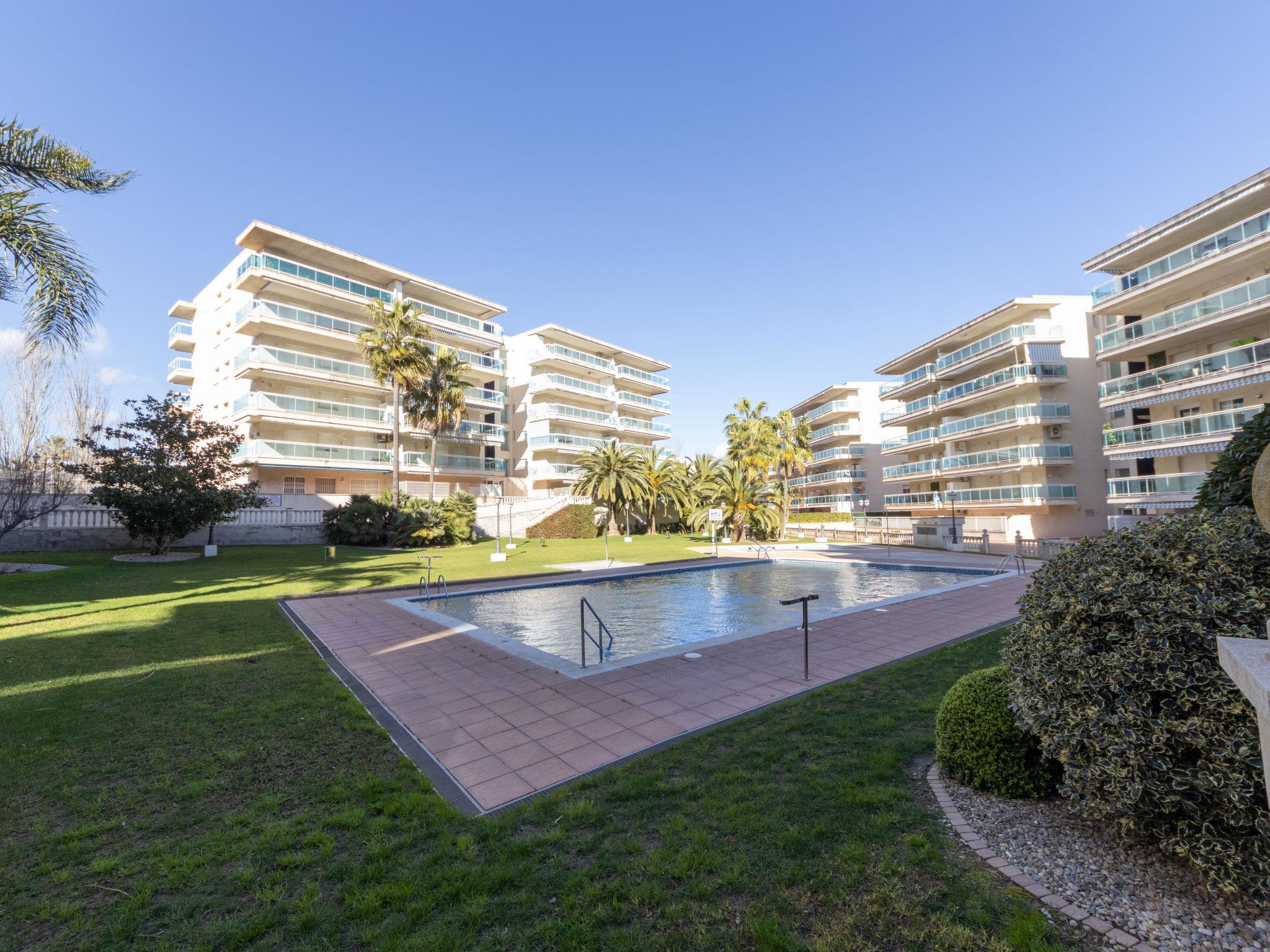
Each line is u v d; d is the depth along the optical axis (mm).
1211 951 2301
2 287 8805
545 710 5586
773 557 23875
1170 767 2568
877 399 52688
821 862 2949
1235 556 2812
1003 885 2775
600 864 2977
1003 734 3627
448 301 41219
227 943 2447
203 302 39344
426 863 3010
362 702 5809
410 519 27953
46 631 8969
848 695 5770
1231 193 19938
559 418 45031
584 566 20359
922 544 29016
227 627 9367
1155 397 22484
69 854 3105
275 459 29703
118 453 18141
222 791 3846
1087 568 3207
